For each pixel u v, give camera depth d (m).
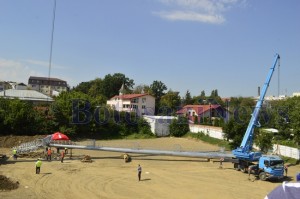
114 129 77.38
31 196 26.62
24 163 40.94
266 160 36.00
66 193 28.27
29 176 34.00
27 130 66.56
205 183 34.09
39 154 47.12
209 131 72.38
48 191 28.61
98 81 166.00
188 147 62.69
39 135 65.44
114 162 44.47
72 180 33.22
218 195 29.34
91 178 34.47
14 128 65.25
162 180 34.84
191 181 34.84
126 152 47.81
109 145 62.09
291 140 62.06
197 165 44.22
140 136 77.12
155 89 154.75
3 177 32.22
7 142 57.69
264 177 35.78
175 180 35.06
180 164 44.62
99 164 42.53
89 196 27.59
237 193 30.25
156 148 60.16
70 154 47.03
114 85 159.25
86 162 43.44
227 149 60.31
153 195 28.64
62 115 70.44
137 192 29.52
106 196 27.80
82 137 72.62
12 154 47.59
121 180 34.12
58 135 46.72
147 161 46.06
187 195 29.00
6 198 25.53
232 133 56.34
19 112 65.56
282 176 35.75
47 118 70.00
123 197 27.66
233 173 39.81
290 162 47.91
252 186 33.31
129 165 42.72
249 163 40.56
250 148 43.56
